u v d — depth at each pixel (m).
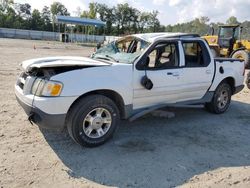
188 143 4.86
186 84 5.57
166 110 6.59
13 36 49.56
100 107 4.43
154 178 3.71
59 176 3.63
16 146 4.36
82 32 57.03
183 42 5.54
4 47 23.55
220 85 6.40
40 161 3.96
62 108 4.10
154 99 5.18
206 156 4.41
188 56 5.64
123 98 4.68
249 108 7.35
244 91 9.50
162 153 4.43
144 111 5.07
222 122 6.07
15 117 5.62
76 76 4.20
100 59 5.32
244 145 4.92
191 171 3.93
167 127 5.58
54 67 4.26
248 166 4.16
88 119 4.40
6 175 3.56
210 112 6.66
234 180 3.75
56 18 36.47
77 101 4.27
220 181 3.71
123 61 4.95
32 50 22.61
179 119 6.11
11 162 3.88
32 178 3.54
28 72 4.64
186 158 4.31
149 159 4.21
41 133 4.90
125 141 4.79
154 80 5.00
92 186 3.47
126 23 86.69
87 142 4.40
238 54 16.23
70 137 4.80
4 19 73.50
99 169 3.86
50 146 4.44
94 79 4.32
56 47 28.95
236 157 4.44
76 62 4.47
